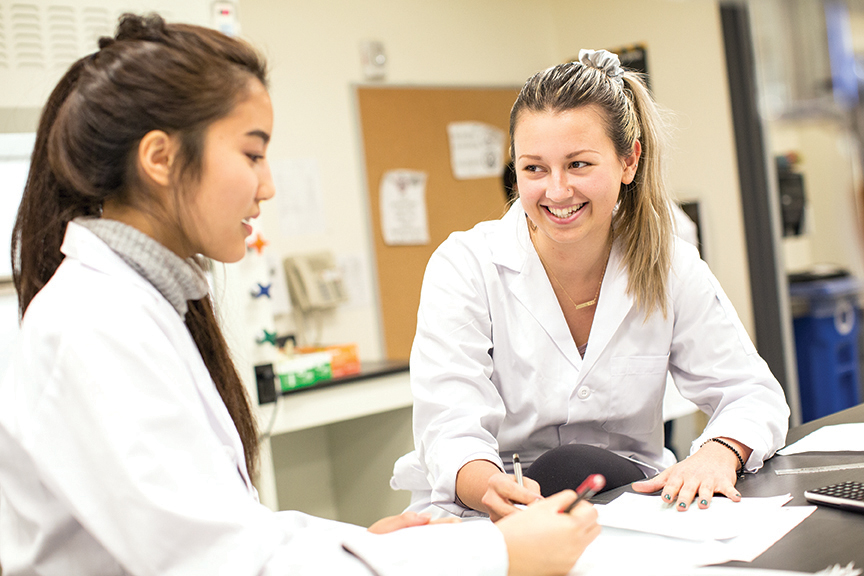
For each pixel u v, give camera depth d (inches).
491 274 55.4
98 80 32.3
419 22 148.8
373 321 140.4
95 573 30.8
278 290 129.3
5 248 77.5
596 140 48.2
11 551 30.3
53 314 30.3
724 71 140.6
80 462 28.6
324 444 129.0
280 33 132.3
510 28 161.5
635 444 58.5
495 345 55.8
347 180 138.4
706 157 145.4
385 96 143.2
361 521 123.9
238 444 36.7
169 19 86.6
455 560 30.5
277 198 130.5
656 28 150.3
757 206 140.5
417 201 146.3
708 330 55.0
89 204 34.5
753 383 53.1
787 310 142.4
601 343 54.4
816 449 49.4
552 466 50.3
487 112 156.6
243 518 29.8
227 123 32.7
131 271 33.1
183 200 32.6
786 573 28.5
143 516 28.2
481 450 47.4
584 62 52.0
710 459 44.8
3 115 78.1
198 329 40.4
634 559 33.1
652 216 53.9
